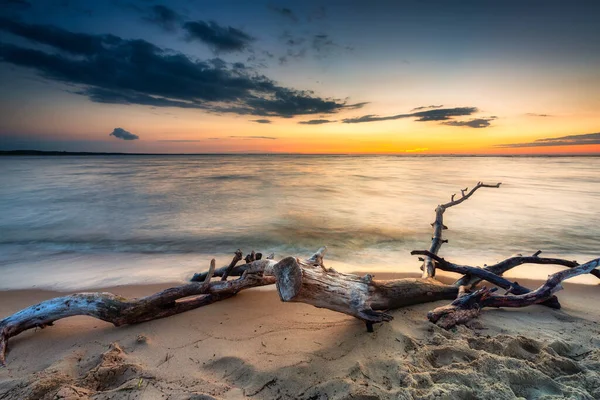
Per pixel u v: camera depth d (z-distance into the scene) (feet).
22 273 20.26
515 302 13.03
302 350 10.51
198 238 31.65
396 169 180.65
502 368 8.98
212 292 14.23
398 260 23.57
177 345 10.96
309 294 10.37
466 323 12.08
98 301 12.17
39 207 49.62
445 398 7.89
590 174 129.18
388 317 11.19
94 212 45.78
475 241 29.78
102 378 9.10
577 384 8.50
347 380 8.68
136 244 29.43
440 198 59.11
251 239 30.99
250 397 8.36
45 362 10.25
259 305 14.25
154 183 88.69
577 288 16.29
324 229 35.19
